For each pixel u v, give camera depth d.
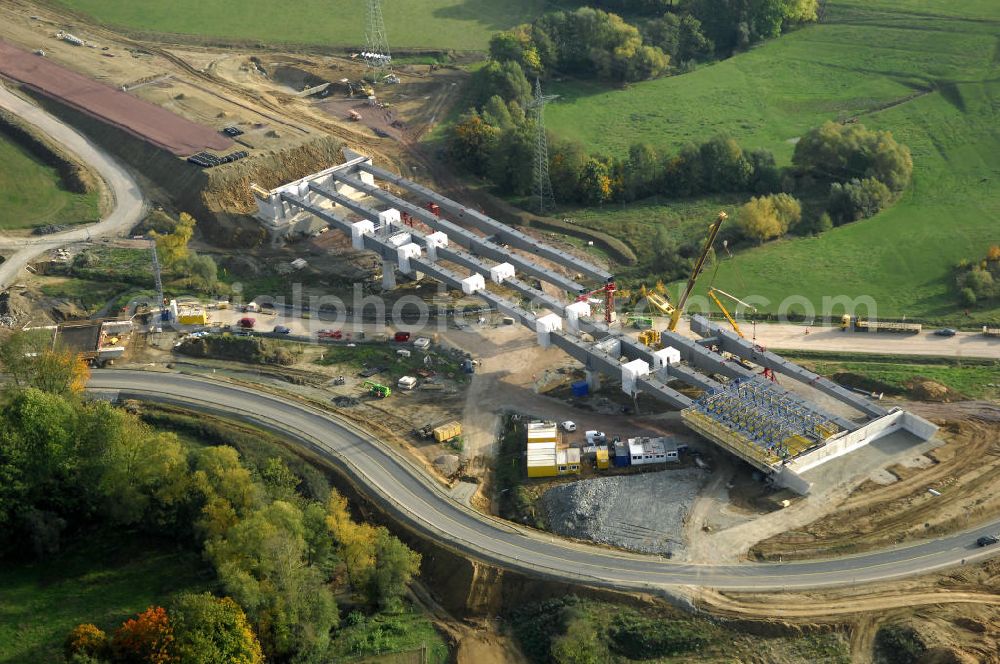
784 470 177.38
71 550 170.12
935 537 168.38
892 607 156.38
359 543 166.62
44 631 155.38
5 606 159.12
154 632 144.88
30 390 175.00
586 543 171.75
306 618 157.75
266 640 154.75
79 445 174.00
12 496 166.38
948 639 150.25
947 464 182.38
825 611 156.25
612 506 176.62
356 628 162.62
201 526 166.75
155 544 171.62
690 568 164.50
